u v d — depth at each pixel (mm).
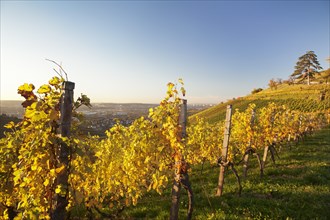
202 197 10203
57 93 4723
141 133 7891
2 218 5676
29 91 4672
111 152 8320
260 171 13234
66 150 4684
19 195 5809
